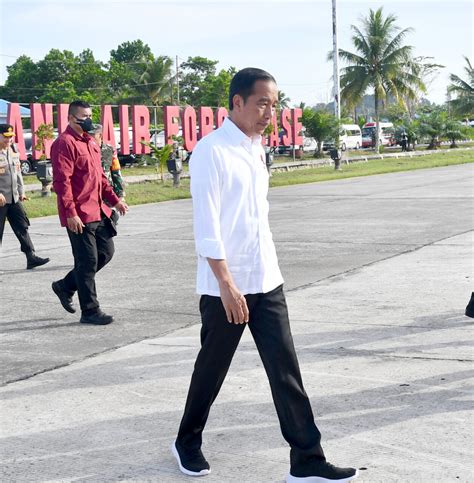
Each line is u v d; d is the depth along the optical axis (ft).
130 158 127.95
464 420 14.29
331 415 14.73
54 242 40.98
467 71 205.36
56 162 21.76
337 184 81.10
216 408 15.29
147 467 12.76
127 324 22.45
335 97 152.15
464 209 50.88
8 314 24.21
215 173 11.16
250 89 11.19
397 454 12.89
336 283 27.45
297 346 19.48
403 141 188.03
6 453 13.50
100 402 15.92
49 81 310.86
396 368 17.48
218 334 11.73
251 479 12.20
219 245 11.11
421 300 24.26
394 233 39.99
